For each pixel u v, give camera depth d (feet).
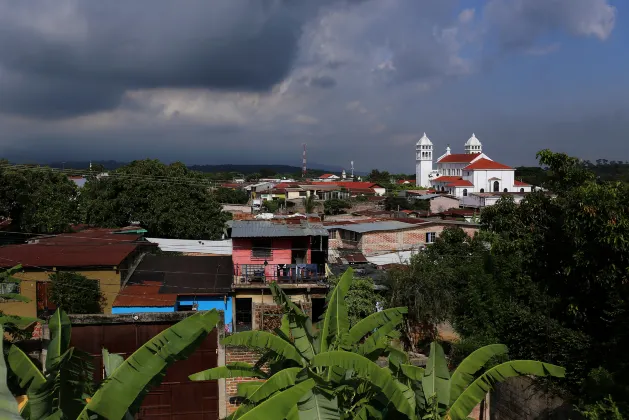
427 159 431.43
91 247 84.43
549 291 35.73
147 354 21.08
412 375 29.50
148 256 98.53
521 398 43.06
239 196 287.07
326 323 33.12
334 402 24.67
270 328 68.74
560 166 36.22
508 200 37.52
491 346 29.32
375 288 75.66
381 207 257.75
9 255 77.97
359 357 24.71
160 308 71.82
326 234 88.02
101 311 74.90
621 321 31.99
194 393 47.42
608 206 29.53
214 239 134.10
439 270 71.77
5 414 17.58
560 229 33.81
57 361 22.56
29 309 71.87
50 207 116.98
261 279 82.43
